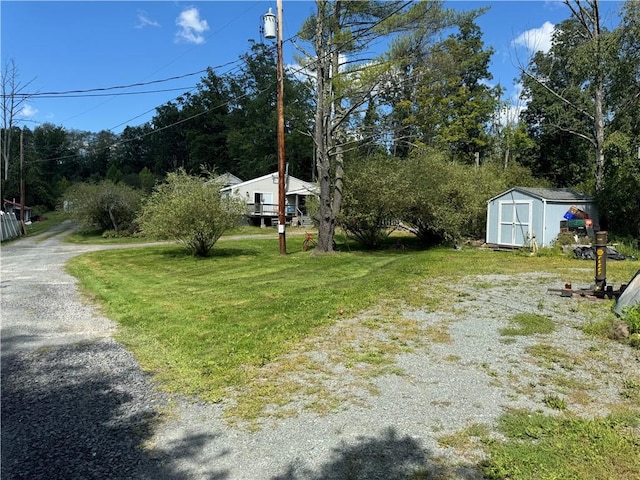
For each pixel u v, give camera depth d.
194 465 2.80
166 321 6.58
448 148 33.53
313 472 2.66
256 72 49.09
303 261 14.07
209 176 18.83
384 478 2.58
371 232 17.98
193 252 16.28
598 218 16.61
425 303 7.17
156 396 3.92
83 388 4.17
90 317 7.20
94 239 28.45
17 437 3.24
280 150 15.96
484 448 2.86
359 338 5.36
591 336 5.20
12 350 5.43
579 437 2.92
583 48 17.50
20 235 31.81
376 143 19.44
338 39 14.18
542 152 33.03
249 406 3.62
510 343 5.01
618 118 17.23
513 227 16.70
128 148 79.31
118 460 2.88
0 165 45.62
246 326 6.07
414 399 3.63
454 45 25.62
